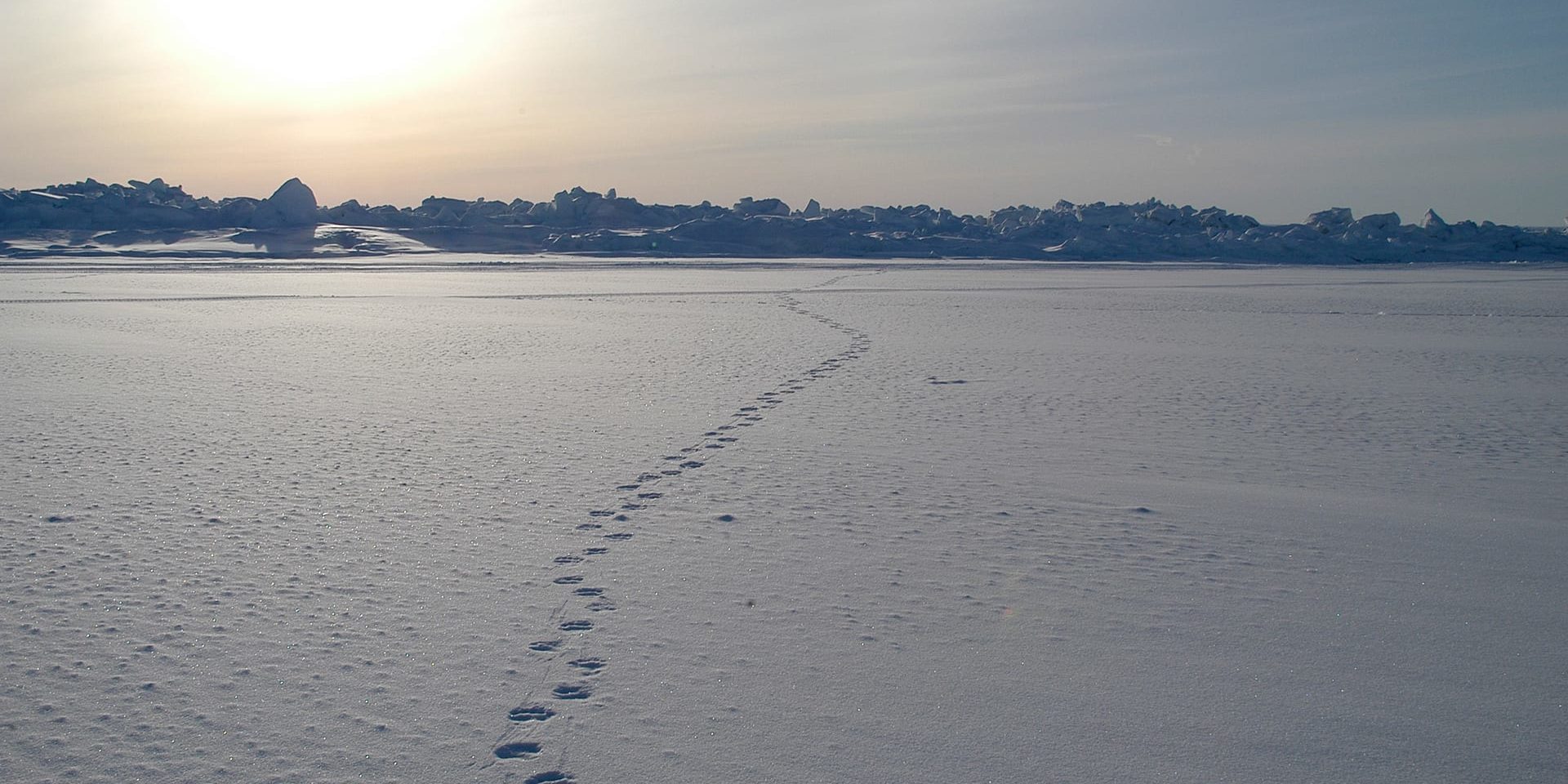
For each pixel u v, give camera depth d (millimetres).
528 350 19125
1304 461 9602
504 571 6277
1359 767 4078
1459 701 4652
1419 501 8180
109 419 11469
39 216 120188
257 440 10266
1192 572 6379
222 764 4059
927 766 4070
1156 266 90625
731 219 132750
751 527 7246
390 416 11758
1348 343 21469
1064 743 4250
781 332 23484
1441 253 122375
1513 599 5941
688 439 10422
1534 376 16016
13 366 16234
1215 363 17641
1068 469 9203
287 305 31828
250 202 131875
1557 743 4270
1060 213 145375
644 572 6258
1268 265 100000
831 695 4656
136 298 34531
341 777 3969
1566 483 8789
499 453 9664
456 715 4453
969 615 5621
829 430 10930
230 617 5508
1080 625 5500
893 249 123125
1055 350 19516
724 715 4461
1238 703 4613
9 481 8445
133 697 4602
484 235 127750
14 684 4715
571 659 5016
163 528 7125
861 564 6449
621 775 3982
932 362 17438
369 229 128375
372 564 6383
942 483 8609
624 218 144375
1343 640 5332
